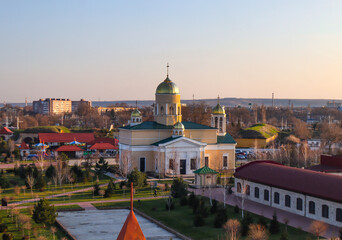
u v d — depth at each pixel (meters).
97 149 197.25
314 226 75.12
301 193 87.56
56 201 106.94
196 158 144.00
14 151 186.00
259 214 90.12
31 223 84.69
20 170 139.25
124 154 149.00
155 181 132.00
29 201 106.50
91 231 81.38
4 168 158.12
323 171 105.12
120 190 119.69
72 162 174.62
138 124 149.50
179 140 141.88
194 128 150.75
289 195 92.19
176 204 102.25
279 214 90.00
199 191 116.81
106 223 87.25
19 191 116.00
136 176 120.75
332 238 66.25
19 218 83.06
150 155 146.50
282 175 97.00
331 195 80.94
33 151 195.38
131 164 142.75
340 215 79.62
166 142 141.12
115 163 172.88
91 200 108.31
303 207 88.12
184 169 143.38
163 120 151.00
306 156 158.38
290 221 84.12
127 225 41.38
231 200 104.75
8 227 82.44
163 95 151.50
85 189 122.31
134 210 98.31
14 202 105.69
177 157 141.38
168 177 139.88
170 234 79.75
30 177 123.94
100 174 143.75
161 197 110.31
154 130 147.00
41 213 81.44
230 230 75.88
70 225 85.62
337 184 83.62
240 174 107.75
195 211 92.81
